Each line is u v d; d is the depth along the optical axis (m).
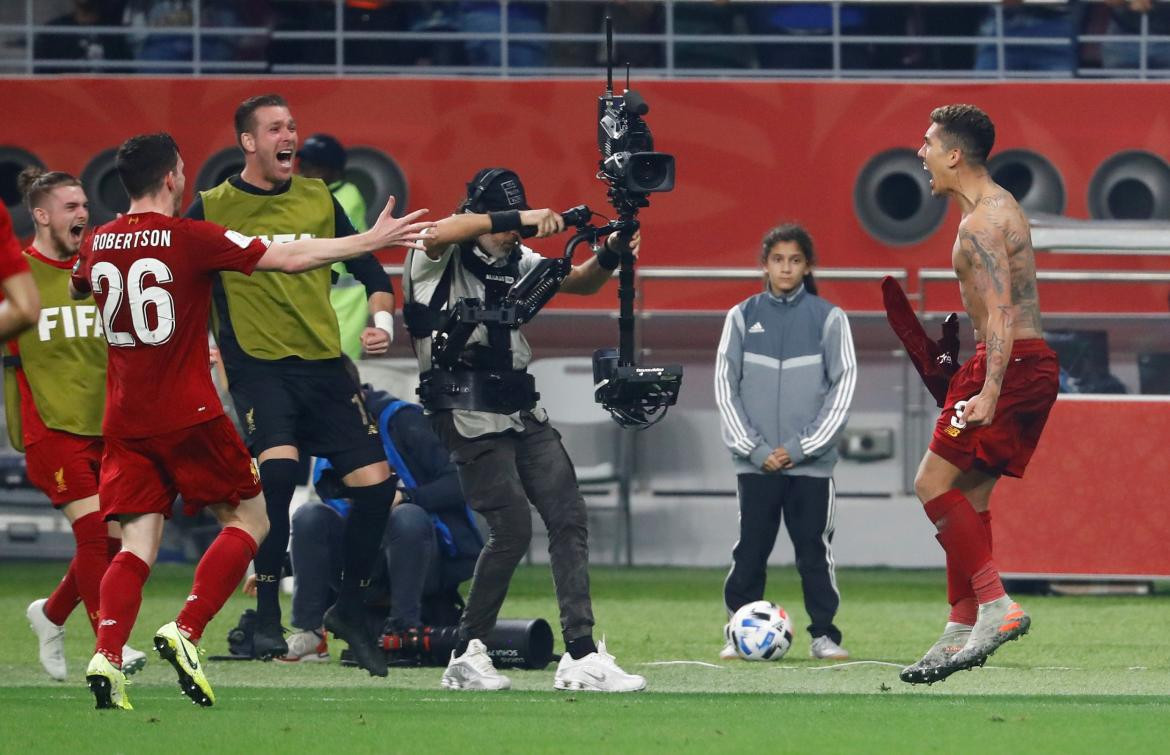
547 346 41.75
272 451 22.62
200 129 41.50
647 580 40.50
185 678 17.61
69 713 17.02
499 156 41.53
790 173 41.50
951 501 20.80
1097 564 36.69
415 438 25.20
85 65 45.47
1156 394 38.97
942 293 41.03
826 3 47.62
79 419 22.41
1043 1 47.44
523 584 39.47
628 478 42.69
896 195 41.44
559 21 47.22
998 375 20.22
